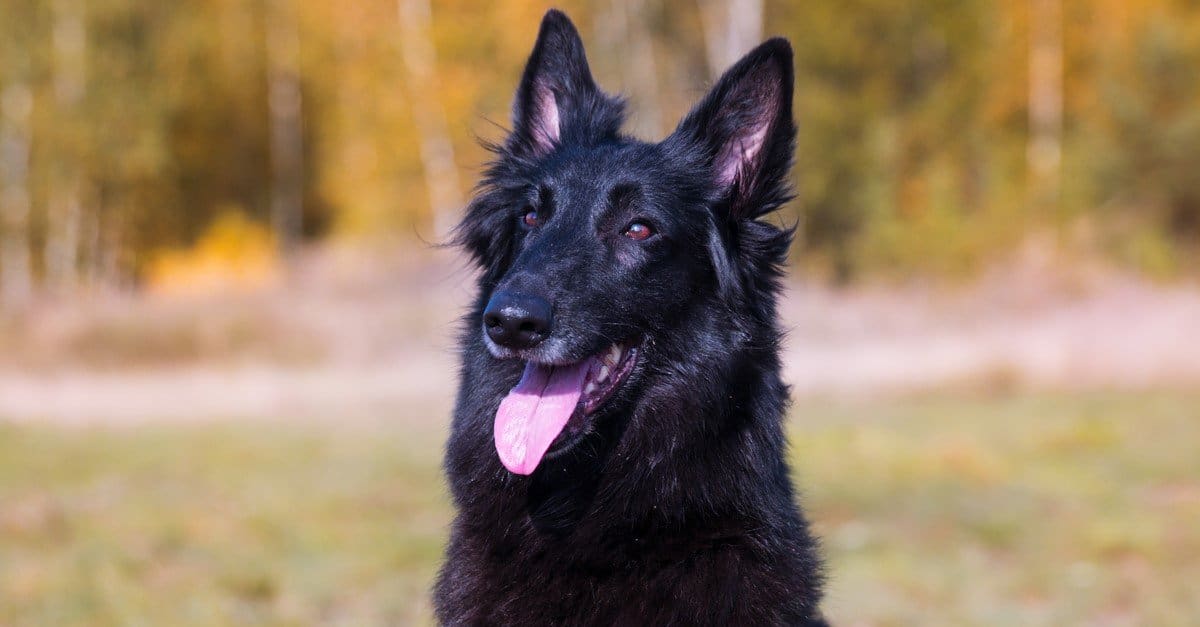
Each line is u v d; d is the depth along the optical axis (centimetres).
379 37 3161
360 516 989
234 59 3928
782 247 450
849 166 2808
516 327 396
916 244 2644
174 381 1986
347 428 1581
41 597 730
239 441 1458
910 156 2875
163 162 3434
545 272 409
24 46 3225
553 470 422
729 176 458
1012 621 678
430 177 3105
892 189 2831
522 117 504
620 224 431
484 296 470
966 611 701
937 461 1162
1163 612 690
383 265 2900
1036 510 955
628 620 395
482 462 429
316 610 717
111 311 2356
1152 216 2764
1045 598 733
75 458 1326
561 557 407
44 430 1580
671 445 419
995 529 882
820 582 434
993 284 2325
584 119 492
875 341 2041
